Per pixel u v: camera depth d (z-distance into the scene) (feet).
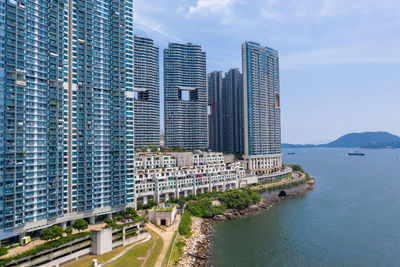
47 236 315.58
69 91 424.87
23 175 349.41
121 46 484.74
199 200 577.84
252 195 626.64
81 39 442.50
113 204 449.89
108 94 460.96
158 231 433.89
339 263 341.00
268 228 469.16
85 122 431.02
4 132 338.75
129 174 474.90
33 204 359.05
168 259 335.47
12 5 353.51
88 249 347.15
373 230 443.32
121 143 467.11
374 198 649.20
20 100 355.36
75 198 414.41
